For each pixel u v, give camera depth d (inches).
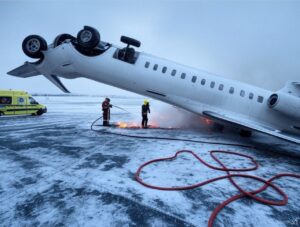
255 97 318.3
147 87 331.3
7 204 101.5
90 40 291.4
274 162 196.5
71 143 233.8
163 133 319.6
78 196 111.1
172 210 101.4
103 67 322.7
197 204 108.4
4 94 482.6
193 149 225.9
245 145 261.6
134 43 311.1
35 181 128.8
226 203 108.5
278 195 124.0
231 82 324.8
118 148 217.2
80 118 496.1
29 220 89.4
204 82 317.4
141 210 100.0
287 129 326.0
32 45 310.3
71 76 360.2
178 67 324.2
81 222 89.0
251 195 117.6
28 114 548.4
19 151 196.7
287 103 285.9
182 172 155.6
